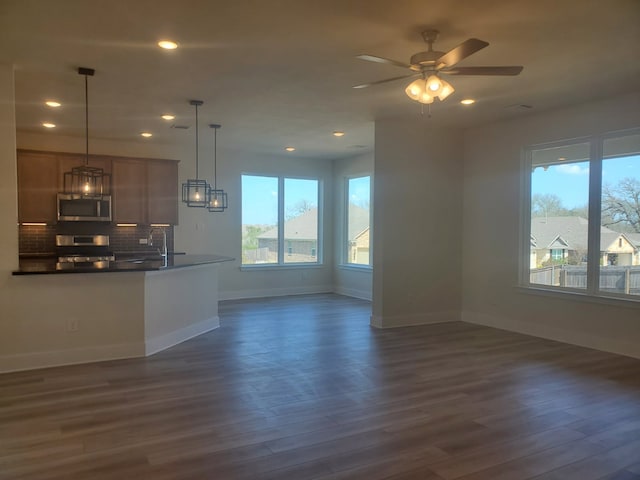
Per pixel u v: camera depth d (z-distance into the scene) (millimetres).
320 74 4328
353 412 3396
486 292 6512
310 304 8203
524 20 3211
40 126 6520
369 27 3330
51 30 3369
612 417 3330
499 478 2510
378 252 6344
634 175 4898
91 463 2643
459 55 3051
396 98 5117
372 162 8703
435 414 3367
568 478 2518
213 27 3326
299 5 2992
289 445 2871
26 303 4391
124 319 4805
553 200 5723
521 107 5469
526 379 4160
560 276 5637
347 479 2486
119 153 7660
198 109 5602
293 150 8586
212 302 6289
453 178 6766
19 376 4180
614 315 5051
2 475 2512
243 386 3947
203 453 2764
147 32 3408
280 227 9359
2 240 4285
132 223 7547
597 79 4438
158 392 3793
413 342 5500
